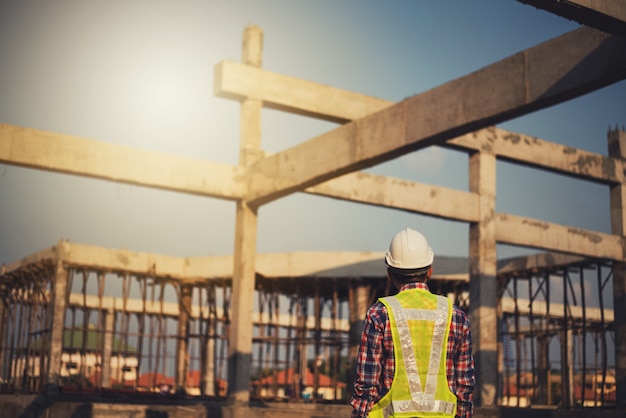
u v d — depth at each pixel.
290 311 31.80
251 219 18.89
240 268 18.73
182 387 28.61
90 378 36.53
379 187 20.67
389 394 3.09
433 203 21.94
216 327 28.44
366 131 15.06
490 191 23.41
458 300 28.72
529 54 12.27
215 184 18.31
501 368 30.39
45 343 24.19
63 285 23.94
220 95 21.27
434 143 14.04
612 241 25.67
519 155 24.16
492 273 22.92
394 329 3.12
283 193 17.70
